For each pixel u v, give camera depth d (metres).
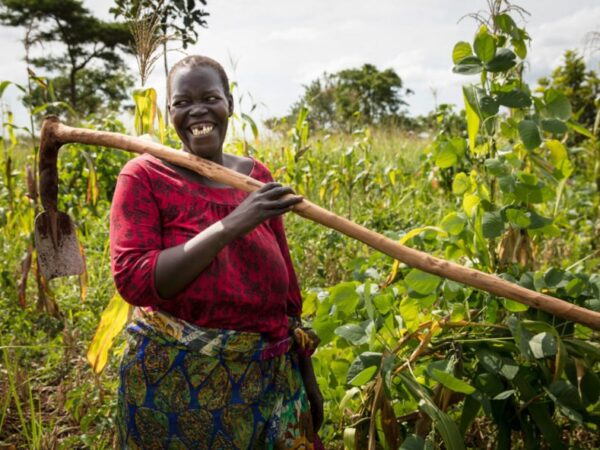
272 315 1.75
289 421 1.80
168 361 1.64
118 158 5.46
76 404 2.87
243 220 1.51
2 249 4.83
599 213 5.85
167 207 1.64
